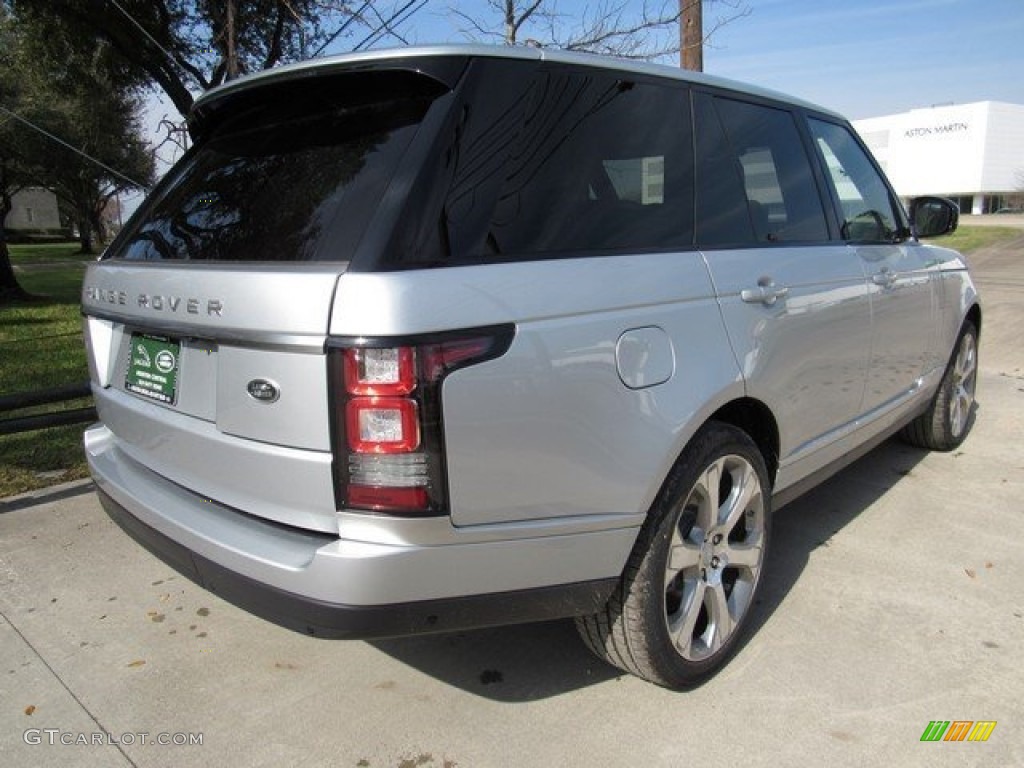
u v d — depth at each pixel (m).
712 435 2.54
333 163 2.23
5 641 3.04
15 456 5.09
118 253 2.87
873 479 4.57
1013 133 76.69
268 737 2.49
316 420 1.95
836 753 2.36
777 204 3.10
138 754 2.42
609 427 2.20
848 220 3.55
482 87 2.15
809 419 3.10
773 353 2.78
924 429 4.88
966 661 2.80
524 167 2.19
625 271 2.30
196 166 2.83
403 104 2.20
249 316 2.03
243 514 2.25
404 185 1.99
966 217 56.75
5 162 26.19
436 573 2.00
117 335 2.72
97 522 4.12
